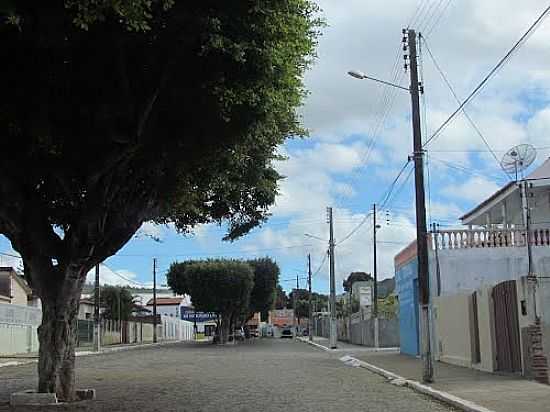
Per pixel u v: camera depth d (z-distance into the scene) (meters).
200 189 15.75
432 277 26.12
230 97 10.06
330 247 46.28
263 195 18.72
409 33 19.56
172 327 88.56
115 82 10.22
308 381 19.36
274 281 74.94
